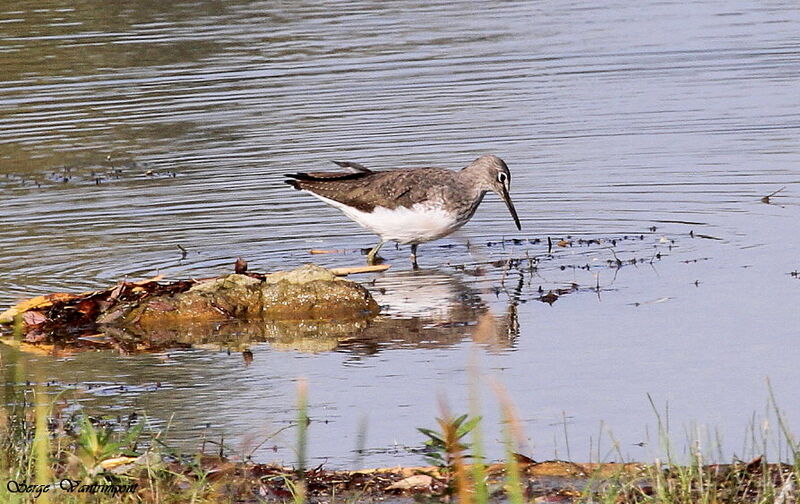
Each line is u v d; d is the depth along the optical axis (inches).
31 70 1013.8
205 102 927.0
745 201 688.4
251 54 1053.2
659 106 887.1
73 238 665.0
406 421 424.2
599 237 648.4
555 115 873.5
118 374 482.3
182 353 510.9
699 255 606.2
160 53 1056.8
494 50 1055.6
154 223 691.4
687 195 705.0
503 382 456.4
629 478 353.1
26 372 485.1
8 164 808.3
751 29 1102.4
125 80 986.7
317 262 630.5
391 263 635.5
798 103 875.4
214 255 637.9
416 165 764.6
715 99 896.9
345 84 965.2
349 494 354.6
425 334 520.4
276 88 958.4
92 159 811.4
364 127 856.9
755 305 531.2
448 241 671.1
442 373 470.3
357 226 693.9
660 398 434.9
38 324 546.3
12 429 382.0
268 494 354.0
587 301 550.6
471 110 889.5
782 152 770.2
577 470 366.9
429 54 1046.4
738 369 459.2
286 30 1129.4
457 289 582.9
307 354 502.3
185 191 746.8
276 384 465.7
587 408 428.5
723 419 413.4
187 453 389.4
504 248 645.9
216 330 544.4
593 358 478.6
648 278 577.9
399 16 1181.1
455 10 1205.7
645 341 494.6
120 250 645.3
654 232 649.6
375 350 503.5
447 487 344.5
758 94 903.1
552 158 782.5
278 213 708.7
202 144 835.4
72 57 1043.9
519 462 373.1
